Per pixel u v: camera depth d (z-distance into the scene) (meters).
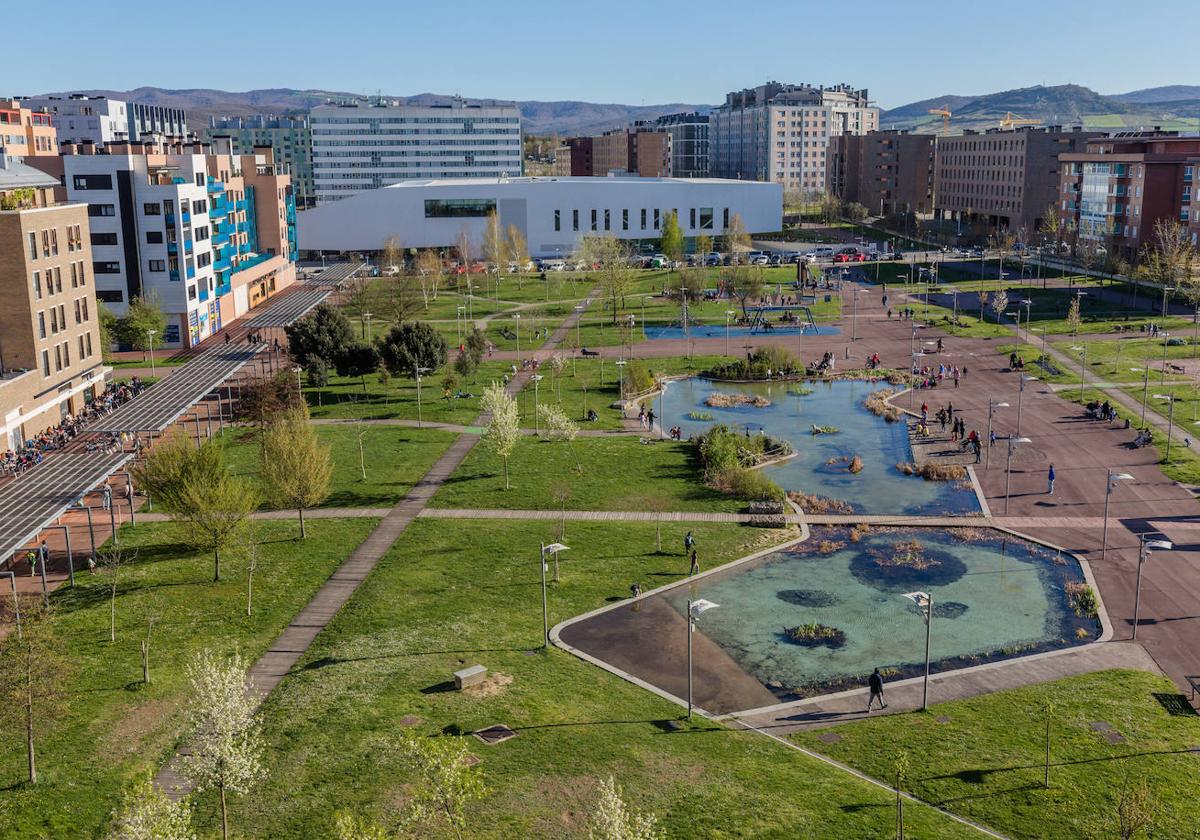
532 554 67.19
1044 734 45.38
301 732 44.59
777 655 54.06
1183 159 178.38
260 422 99.25
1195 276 153.75
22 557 66.50
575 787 40.62
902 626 57.59
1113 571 64.25
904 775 42.28
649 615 58.56
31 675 41.38
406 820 35.78
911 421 102.12
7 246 94.50
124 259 140.62
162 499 63.56
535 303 181.12
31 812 39.31
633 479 83.44
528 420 103.94
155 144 153.75
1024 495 79.25
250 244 196.00
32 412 94.00
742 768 42.28
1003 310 157.25
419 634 55.00
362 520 73.69
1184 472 82.50
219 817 38.75
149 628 53.59
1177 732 45.31
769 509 75.88
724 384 121.56
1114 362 122.06
